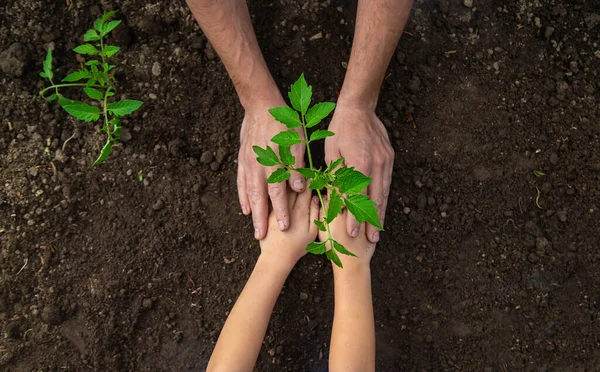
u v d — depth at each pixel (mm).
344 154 1622
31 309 1740
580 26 1947
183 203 1808
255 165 1630
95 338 1728
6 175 1788
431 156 1851
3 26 1838
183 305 1774
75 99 1846
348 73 1658
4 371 1715
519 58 1921
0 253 1754
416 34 1902
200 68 1864
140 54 1858
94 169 1812
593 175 1863
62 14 1864
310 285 1784
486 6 1936
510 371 1765
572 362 1771
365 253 1625
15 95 1817
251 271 1787
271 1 1887
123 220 1792
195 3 1444
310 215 1646
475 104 1883
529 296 1802
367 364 1478
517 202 1847
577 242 1834
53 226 1779
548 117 1889
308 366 1766
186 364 1750
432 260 1812
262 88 1644
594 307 1795
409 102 1868
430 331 1785
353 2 1914
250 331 1500
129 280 1762
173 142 1820
